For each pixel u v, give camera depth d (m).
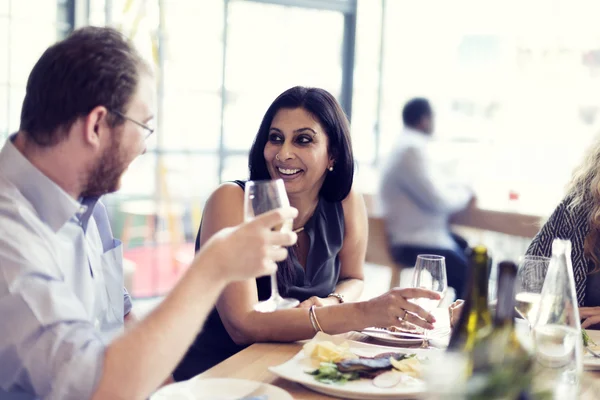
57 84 1.20
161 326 1.12
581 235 2.13
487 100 6.21
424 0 6.40
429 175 4.26
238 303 1.72
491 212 4.05
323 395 1.29
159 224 5.53
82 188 1.29
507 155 6.11
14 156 1.25
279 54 5.98
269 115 2.07
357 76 6.46
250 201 1.26
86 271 1.42
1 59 4.64
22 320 1.12
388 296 1.62
